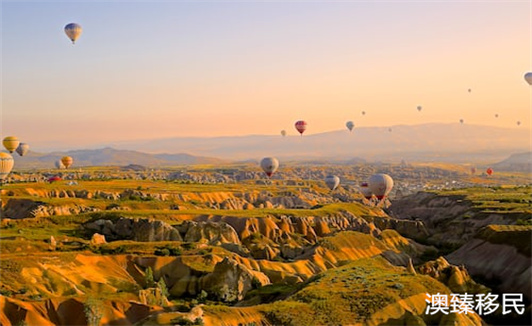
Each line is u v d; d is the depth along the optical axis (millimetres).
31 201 170500
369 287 83312
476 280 115812
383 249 148750
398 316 76250
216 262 109750
